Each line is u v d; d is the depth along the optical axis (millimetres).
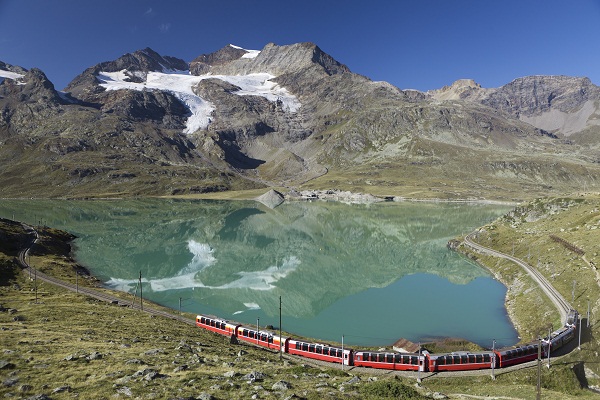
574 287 100062
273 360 64188
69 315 78375
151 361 46469
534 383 63031
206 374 42344
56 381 36781
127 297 118562
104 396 33500
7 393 33656
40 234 185375
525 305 105000
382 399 39969
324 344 78812
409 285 139250
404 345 78250
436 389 60094
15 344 49156
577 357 71062
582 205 172875
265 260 184000
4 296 97125
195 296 133125
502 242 166500
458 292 127312
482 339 91938
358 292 134375
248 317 113000
